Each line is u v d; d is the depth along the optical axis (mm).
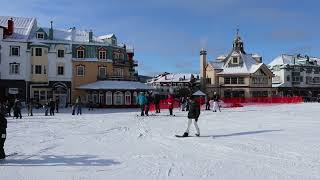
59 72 67562
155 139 18016
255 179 9805
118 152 14227
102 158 12953
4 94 63875
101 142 17172
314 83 103312
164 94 90875
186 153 13844
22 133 21094
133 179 9992
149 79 128125
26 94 65125
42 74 65938
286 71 99438
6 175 10523
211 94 89188
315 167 11086
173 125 25312
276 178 9859
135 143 16734
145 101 35906
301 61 103938
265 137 17812
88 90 67688
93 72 69250
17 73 64625
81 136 19531
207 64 90562
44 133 21078
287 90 99375
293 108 48031
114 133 20891
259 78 88500
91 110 53625
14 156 13422
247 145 15344
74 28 73375
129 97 67562
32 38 67375
